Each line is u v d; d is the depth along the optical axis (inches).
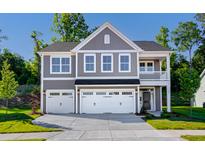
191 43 2288.4
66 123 815.7
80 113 1093.1
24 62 2356.1
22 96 1567.4
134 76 1109.1
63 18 1884.8
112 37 1123.3
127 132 642.2
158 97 1216.2
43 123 815.1
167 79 1119.0
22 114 968.3
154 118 912.3
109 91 1098.7
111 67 1114.1
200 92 1657.2
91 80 1101.1
